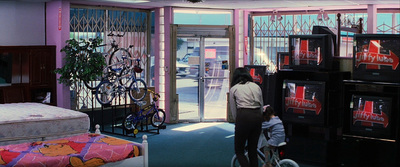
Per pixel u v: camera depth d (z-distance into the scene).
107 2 9.01
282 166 5.23
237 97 5.01
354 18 10.20
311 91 6.00
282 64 8.81
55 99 9.05
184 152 7.00
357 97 5.75
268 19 10.52
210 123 9.84
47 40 9.25
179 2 8.93
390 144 5.58
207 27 9.84
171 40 9.62
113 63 9.34
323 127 6.03
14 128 5.36
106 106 8.62
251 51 10.63
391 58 5.50
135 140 7.93
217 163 6.33
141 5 9.45
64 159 4.51
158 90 9.84
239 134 4.95
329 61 5.96
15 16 8.99
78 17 9.15
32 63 8.83
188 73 9.88
